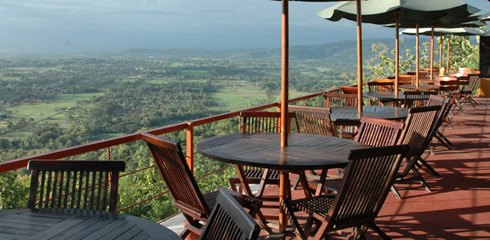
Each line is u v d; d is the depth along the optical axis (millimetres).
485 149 5969
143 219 1622
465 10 5594
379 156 2211
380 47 16797
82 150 2590
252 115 3848
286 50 2877
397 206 3672
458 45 16844
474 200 3799
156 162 2480
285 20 2854
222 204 1460
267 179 3086
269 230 2887
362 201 2338
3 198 3277
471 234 3035
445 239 2955
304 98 5859
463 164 5168
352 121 4121
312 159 2523
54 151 2432
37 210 1711
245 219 1250
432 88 8227
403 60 16922
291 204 2553
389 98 6531
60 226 1538
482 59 13484
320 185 2893
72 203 1854
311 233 2666
